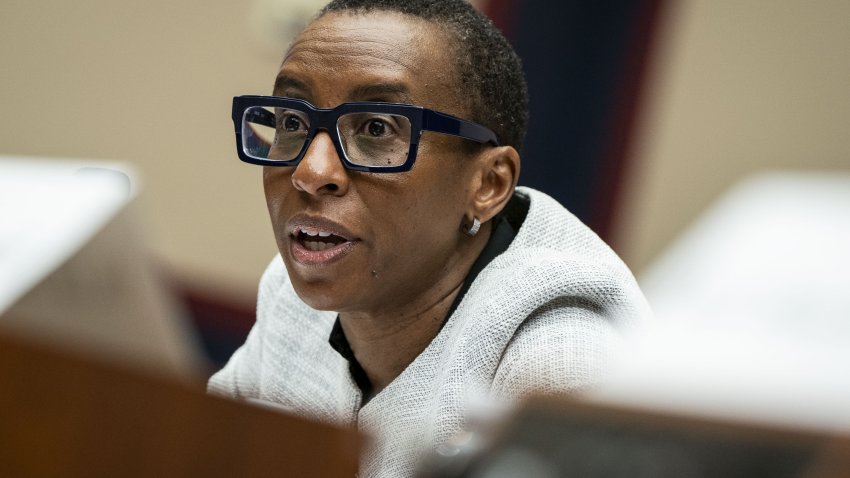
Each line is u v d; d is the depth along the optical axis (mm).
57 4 8773
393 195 3244
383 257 3309
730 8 7438
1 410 1626
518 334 3250
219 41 8477
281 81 3395
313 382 3900
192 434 1589
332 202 3234
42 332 1705
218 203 8602
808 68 7297
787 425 1053
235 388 4336
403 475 3068
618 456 1122
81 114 8797
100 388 1611
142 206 2350
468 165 3430
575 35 7691
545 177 7910
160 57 8617
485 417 1271
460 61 3402
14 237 2230
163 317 2377
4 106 8930
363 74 3262
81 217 2238
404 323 3555
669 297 1150
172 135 8641
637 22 7633
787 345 1074
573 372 3031
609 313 3295
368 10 3377
